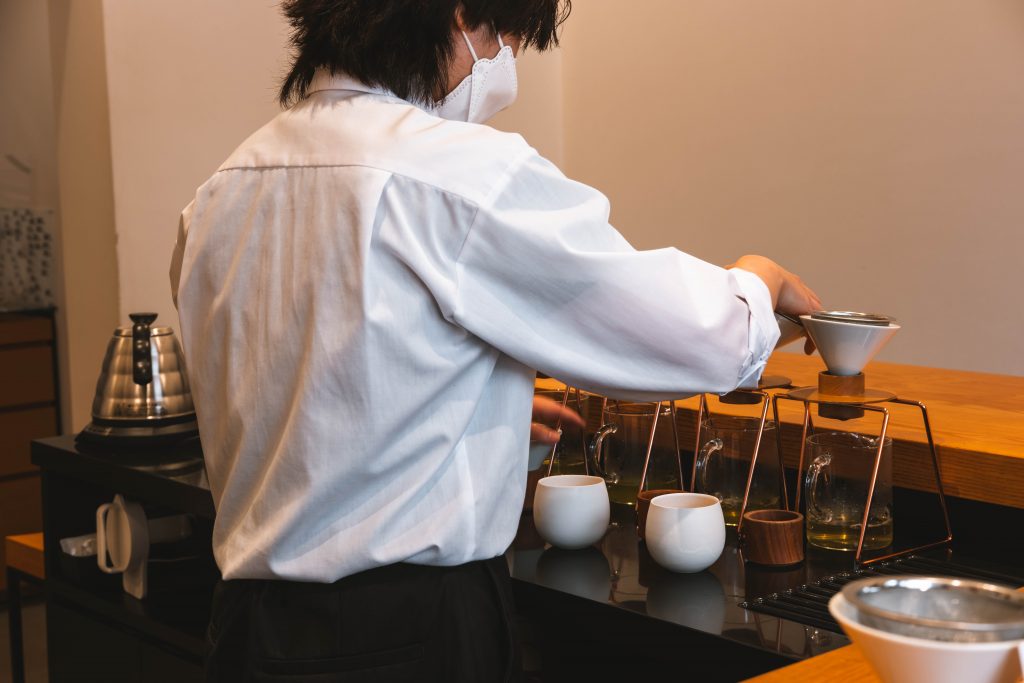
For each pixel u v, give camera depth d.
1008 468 1.29
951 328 3.35
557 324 1.03
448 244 0.99
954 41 3.26
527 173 1.01
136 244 2.93
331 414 1.00
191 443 2.05
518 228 0.99
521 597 1.30
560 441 1.64
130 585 1.96
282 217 1.04
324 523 1.03
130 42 2.87
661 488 1.55
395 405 1.00
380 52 1.05
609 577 1.30
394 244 0.98
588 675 1.41
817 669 0.81
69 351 3.15
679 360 1.06
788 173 3.70
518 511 1.11
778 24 3.67
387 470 1.02
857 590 0.60
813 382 1.83
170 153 2.97
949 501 1.40
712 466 1.47
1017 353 3.20
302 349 1.02
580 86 4.30
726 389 1.11
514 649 1.10
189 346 1.14
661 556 1.30
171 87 2.96
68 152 3.05
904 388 1.82
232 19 3.06
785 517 1.37
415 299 1.00
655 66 4.05
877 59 3.44
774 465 1.45
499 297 1.01
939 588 0.60
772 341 1.16
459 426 1.04
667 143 4.04
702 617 1.15
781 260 3.75
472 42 1.09
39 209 3.63
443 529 1.03
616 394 1.09
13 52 3.66
